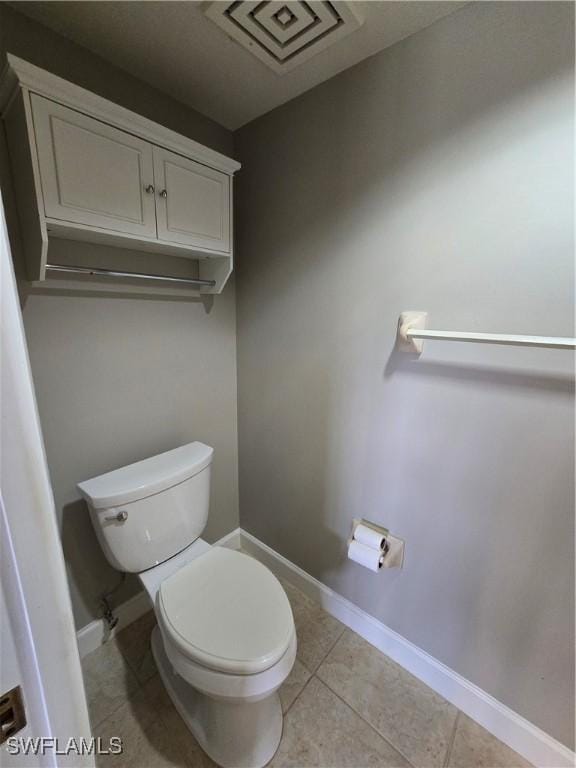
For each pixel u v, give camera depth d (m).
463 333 0.91
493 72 0.84
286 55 1.04
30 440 0.33
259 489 1.75
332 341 1.29
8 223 0.96
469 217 0.93
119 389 1.28
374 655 1.34
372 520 1.30
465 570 1.09
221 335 1.61
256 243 1.49
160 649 1.30
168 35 0.98
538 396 0.89
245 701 0.88
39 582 0.34
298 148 1.26
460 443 1.04
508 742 1.07
